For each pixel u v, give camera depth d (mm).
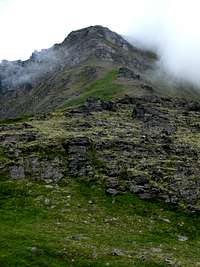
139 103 149250
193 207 64438
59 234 53875
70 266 47031
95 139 84625
